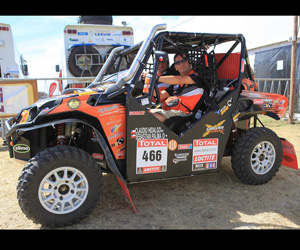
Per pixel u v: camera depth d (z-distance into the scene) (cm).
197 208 287
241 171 338
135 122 269
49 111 246
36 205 233
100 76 402
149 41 280
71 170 245
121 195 319
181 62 325
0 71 793
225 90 321
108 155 257
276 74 915
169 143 288
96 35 792
